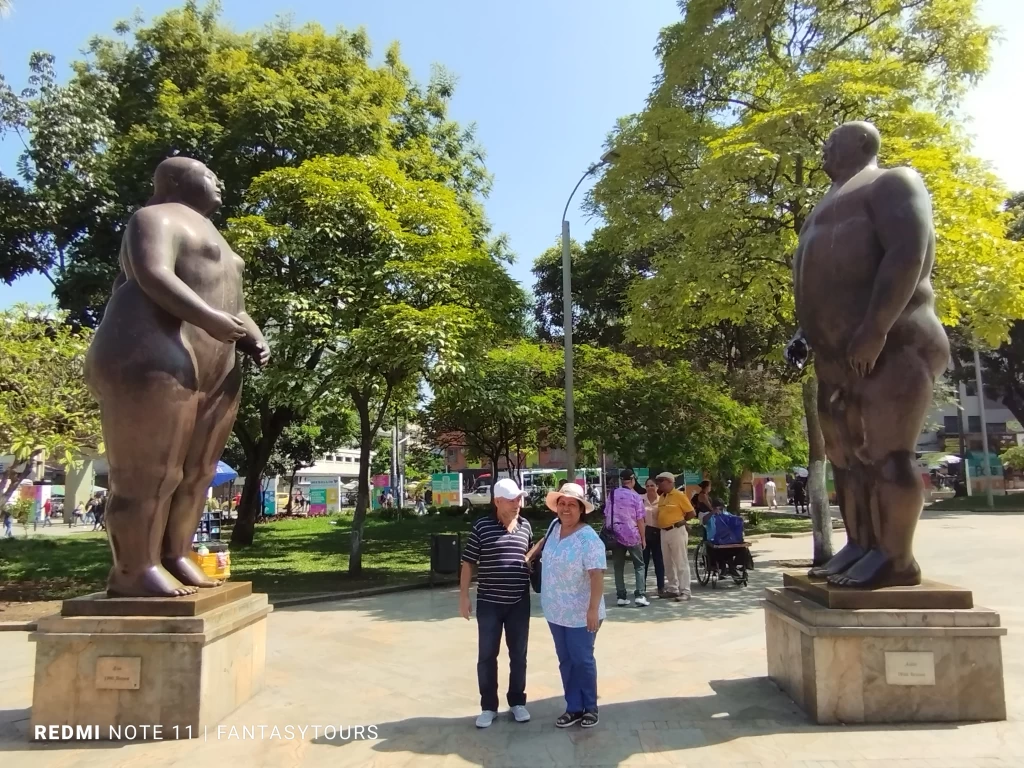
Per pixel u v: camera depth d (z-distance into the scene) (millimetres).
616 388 15805
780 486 31844
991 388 28953
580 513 4680
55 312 11281
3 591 10984
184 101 15195
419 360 10430
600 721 4637
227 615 4828
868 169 4949
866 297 4625
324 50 16844
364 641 7285
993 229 9898
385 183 12211
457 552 11281
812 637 4492
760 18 11203
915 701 4395
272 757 4113
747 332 19391
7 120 13211
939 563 12000
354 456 61906
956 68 11242
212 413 5027
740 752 4035
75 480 29656
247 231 10742
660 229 11828
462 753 4148
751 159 9344
